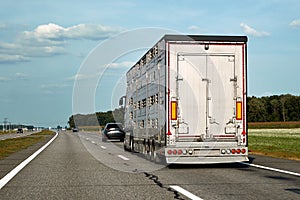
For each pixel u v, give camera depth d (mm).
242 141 16078
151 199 9805
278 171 15195
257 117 133500
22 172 15016
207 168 16328
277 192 10648
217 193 10531
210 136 16000
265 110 133750
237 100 16141
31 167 16672
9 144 37281
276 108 133750
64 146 33094
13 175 14188
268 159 20375
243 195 10234
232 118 16109
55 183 12375
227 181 12648
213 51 16125
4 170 15633
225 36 16156
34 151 26609
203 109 16031
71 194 10531
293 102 132625
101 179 13188
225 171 15258
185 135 15914
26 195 10422
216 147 15906
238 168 16188
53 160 19750
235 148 15953
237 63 16188
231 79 16156
